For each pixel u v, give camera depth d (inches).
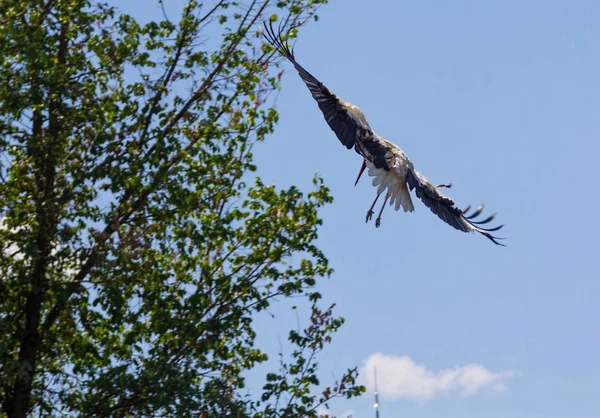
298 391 688.4
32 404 664.4
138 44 722.2
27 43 671.1
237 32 752.3
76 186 673.0
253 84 749.9
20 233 666.8
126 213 708.7
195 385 660.7
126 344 709.3
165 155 709.3
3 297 673.0
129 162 696.4
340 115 490.9
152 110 724.0
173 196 690.8
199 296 690.2
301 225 749.9
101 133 670.5
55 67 683.4
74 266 685.3
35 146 660.7
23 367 611.5
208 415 637.3
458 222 492.4
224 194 754.2
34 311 679.7
